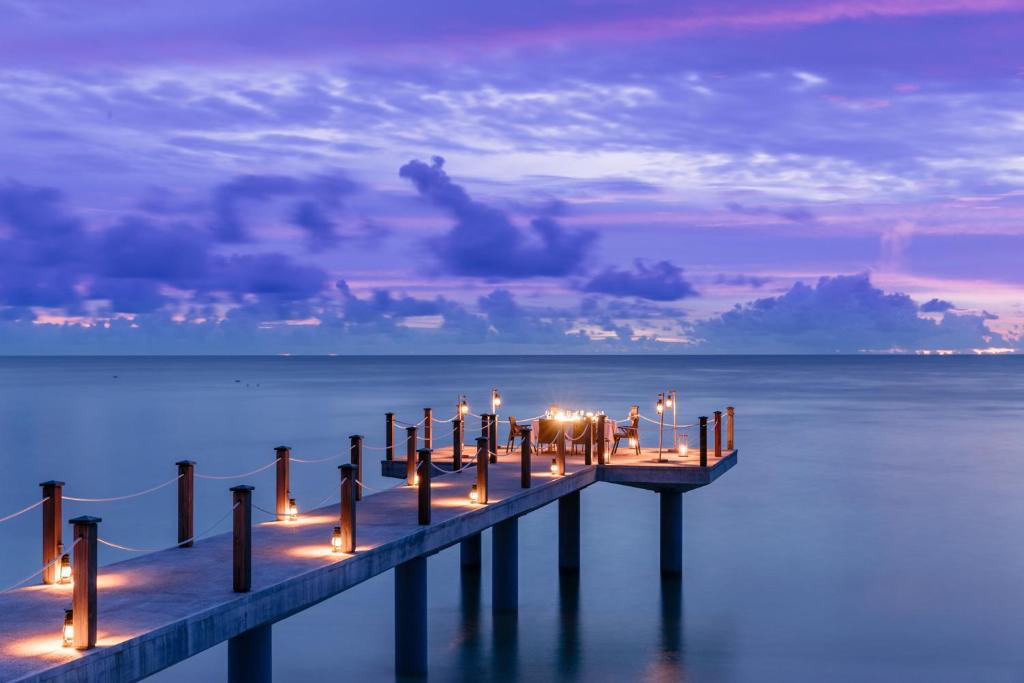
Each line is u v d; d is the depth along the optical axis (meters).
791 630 25.09
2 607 13.65
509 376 193.75
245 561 14.18
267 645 15.14
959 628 25.33
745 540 35.94
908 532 37.28
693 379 176.62
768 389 136.88
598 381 165.25
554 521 40.12
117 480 48.41
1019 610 27.00
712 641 24.00
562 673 21.64
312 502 41.06
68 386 144.88
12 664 11.12
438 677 21.28
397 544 17.75
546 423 31.19
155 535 35.19
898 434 71.38
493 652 23.05
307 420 80.81
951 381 173.00
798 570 31.38
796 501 44.06
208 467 52.91
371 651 23.17
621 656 22.86
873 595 28.39
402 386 143.75
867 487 47.69
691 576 30.52
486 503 21.52
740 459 57.44
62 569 15.00
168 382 163.00
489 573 30.84
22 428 73.69
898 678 21.61
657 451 32.66
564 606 27.02
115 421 79.94
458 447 27.80
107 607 13.38
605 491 47.59
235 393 122.62
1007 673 22.06
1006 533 37.16
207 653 23.61
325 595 15.65
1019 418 85.56
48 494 15.30
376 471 50.78
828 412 92.12
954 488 47.41
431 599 27.69
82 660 11.34
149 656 12.27
